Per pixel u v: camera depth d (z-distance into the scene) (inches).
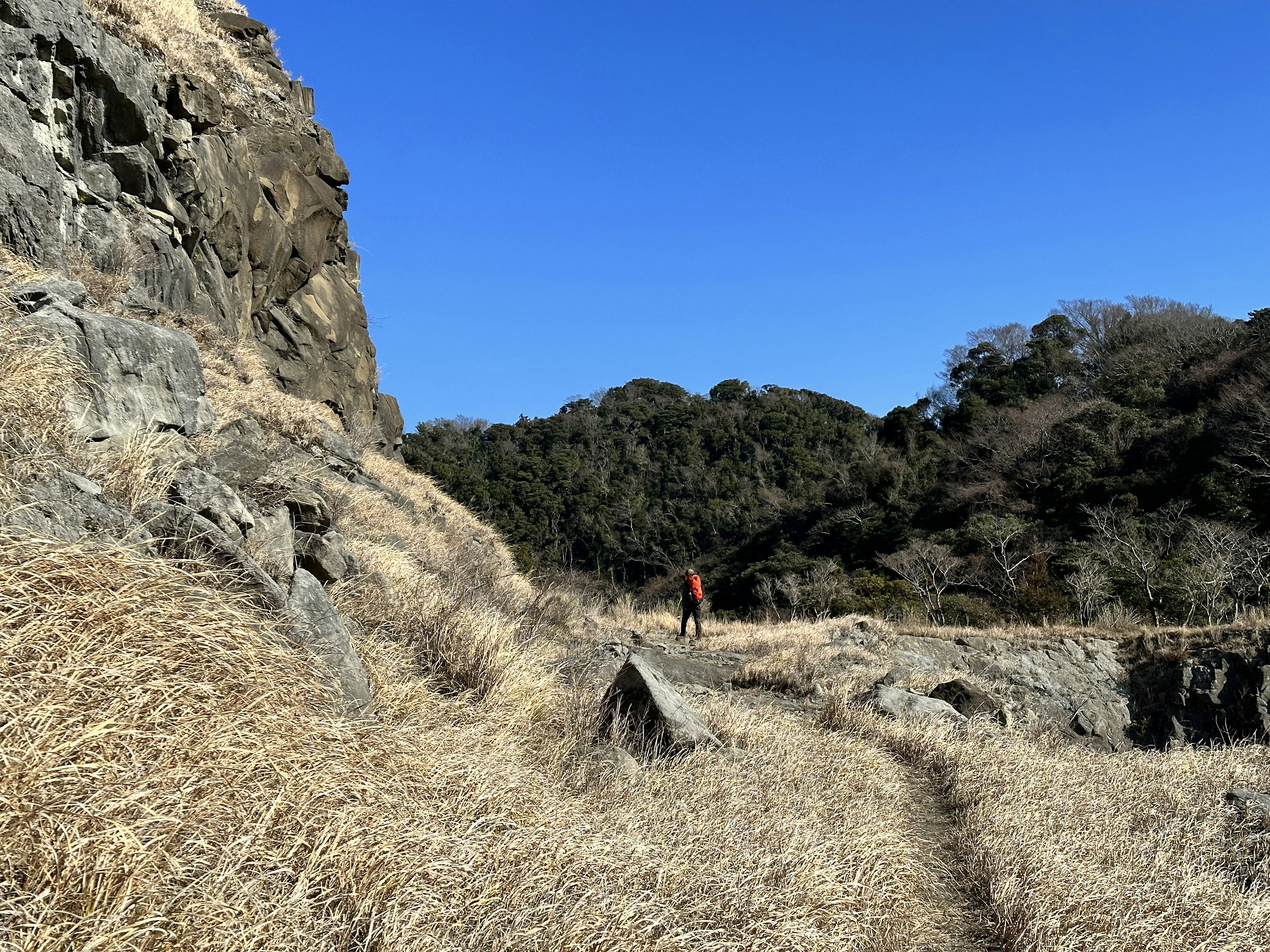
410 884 105.5
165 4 560.1
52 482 134.3
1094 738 615.8
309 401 578.2
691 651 519.2
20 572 103.0
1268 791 315.6
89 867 80.5
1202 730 631.8
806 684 439.8
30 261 277.4
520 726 198.5
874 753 291.6
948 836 234.2
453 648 214.7
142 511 152.3
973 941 171.0
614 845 138.9
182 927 81.3
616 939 112.8
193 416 220.4
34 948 72.8
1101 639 743.7
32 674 91.3
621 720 229.9
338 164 697.0
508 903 113.2
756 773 222.5
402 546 333.1
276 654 125.9
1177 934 177.2
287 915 91.2
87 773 87.4
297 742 113.7
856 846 179.6
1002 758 307.6
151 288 394.9
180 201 450.9
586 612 525.7
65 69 358.0
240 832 96.3
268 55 709.3
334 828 105.7
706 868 144.8
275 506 212.5
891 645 661.3
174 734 98.0
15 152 298.5
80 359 185.8
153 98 426.0
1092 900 182.2
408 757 134.6
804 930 133.3
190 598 121.8
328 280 698.8
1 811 79.7
